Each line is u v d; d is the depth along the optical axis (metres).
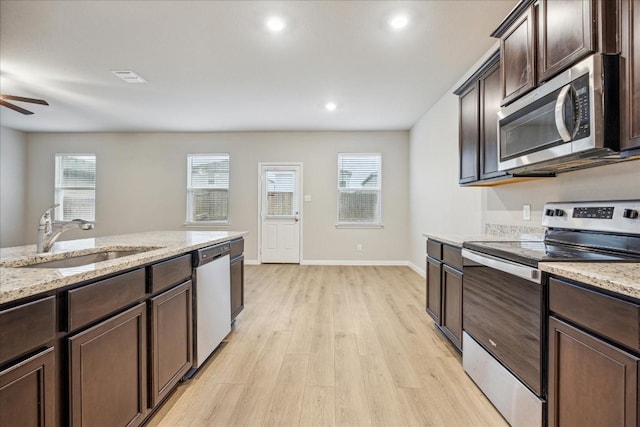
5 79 3.56
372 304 3.52
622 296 0.96
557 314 1.24
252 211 6.00
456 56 3.04
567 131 1.41
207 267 2.18
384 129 5.77
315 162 5.93
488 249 1.80
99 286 1.21
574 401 1.15
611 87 1.29
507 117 1.94
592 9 1.32
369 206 5.94
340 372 2.07
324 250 5.95
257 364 2.18
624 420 0.94
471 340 1.98
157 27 2.55
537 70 1.68
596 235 1.66
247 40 2.75
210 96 4.11
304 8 2.31
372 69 3.31
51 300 1.01
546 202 2.16
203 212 6.09
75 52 2.95
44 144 6.07
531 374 1.38
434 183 4.41
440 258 2.57
